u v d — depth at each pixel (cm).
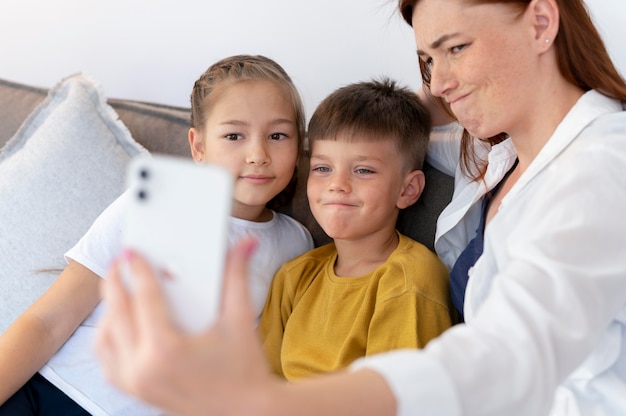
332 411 43
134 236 42
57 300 110
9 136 147
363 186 105
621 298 62
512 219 80
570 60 81
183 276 41
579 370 78
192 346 38
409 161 110
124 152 132
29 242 124
